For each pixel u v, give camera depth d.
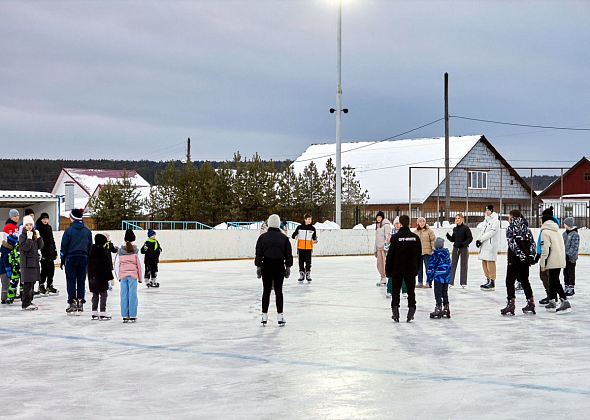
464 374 7.88
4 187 149.00
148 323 12.05
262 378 7.73
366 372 8.01
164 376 7.87
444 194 57.97
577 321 12.15
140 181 92.69
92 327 11.63
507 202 58.16
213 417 6.18
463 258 18.25
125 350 9.49
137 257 12.26
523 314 13.09
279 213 45.78
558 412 6.26
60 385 7.46
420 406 6.49
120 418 6.18
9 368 8.35
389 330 11.15
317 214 46.34
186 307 14.29
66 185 64.00
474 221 44.75
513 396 6.86
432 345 9.77
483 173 59.41
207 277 21.73
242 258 31.30
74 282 13.25
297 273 23.33
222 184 45.69
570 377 7.73
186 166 48.69
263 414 6.27
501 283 19.77
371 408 6.43
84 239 13.32
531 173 38.03
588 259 32.09
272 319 12.50
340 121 33.38
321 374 7.91
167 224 47.84
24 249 13.84
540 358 8.82
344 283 19.56
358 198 47.53
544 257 13.30
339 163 33.72
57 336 10.70
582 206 44.12
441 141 63.94
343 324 11.83
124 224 43.41
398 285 12.09
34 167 150.50
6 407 6.57
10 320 12.52
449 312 12.57
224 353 9.23
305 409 6.42
